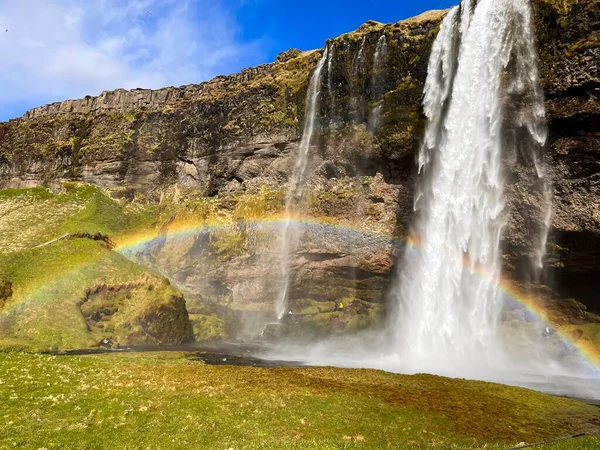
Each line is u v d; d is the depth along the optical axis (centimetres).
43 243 7425
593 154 4447
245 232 7206
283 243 6912
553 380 3728
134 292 5872
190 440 1719
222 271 7088
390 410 2242
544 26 4700
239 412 2086
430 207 5628
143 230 8100
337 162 6725
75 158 10181
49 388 2334
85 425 1820
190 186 8694
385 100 6128
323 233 6619
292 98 7475
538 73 4684
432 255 5528
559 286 4909
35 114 11844
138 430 1811
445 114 5506
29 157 10800
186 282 7062
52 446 1591
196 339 5956
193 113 8875
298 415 2088
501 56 4950
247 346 5522
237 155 8006
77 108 11288
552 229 4691
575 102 4478
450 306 5297
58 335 4769
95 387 2417
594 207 4459
